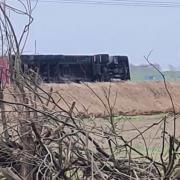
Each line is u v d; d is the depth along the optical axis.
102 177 23.53
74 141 24.91
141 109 130.62
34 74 29.89
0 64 26.33
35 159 25.20
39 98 26.11
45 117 25.72
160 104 138.62
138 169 25.23
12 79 26.06
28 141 25.55
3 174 25.14
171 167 24.78
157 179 24.84
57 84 114.19
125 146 26.34
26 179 24.86
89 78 131.88
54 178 23.98
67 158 24.48
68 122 26.02
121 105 128.38
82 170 25.08
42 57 116.81
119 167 25.28
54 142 25.78
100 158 25.20
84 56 131.38
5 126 26.38
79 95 112.00
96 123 28.02
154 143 41.94
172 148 24.69
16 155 25.92
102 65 135.62
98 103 109.88
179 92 149.12
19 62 26.16
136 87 142.50
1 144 26.38
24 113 25.55
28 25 27.61
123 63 142.12
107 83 132.25
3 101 25.00
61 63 123.12
